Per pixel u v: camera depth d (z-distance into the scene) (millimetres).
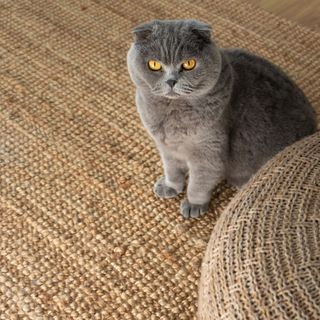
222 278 801
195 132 986
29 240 1102
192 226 1116
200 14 1449
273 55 1366
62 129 1253
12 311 1023
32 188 1169
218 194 1157
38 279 1056
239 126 1027
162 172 1188
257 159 1062
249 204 845
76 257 1080
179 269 1063
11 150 1222
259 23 1431
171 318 1013
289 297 763
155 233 1109
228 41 1394
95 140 1235
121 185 1171
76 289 1045
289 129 1043
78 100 1299
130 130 1248
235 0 1479
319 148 882
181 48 901
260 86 1020
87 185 1172
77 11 1464
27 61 1367
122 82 1326
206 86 930
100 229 1114
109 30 1424
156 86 928
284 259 786
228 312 781
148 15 1451
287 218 816
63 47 1393
